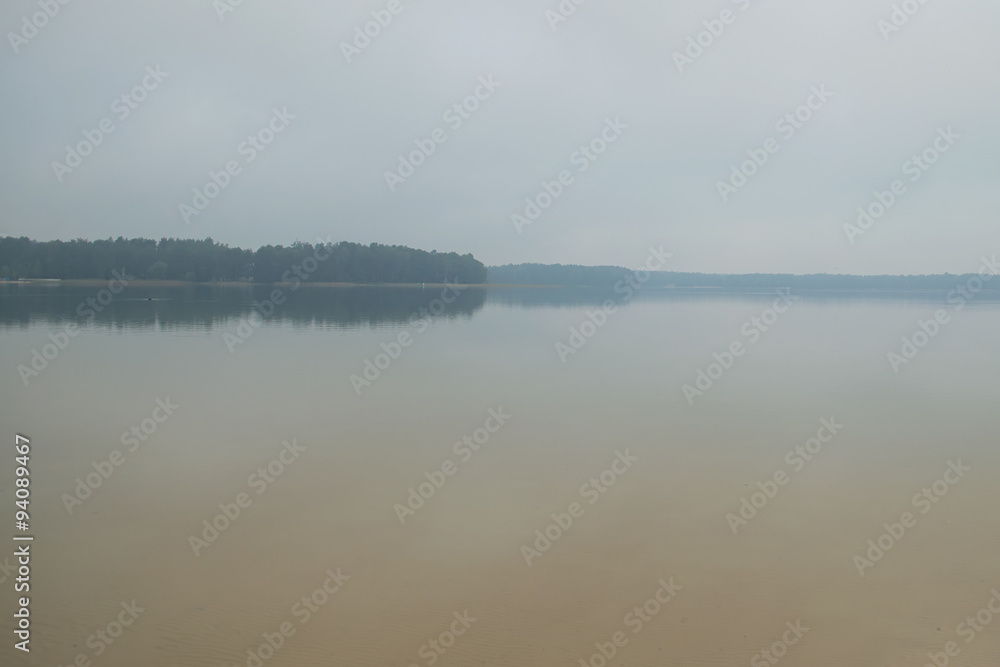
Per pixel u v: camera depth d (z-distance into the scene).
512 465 11.41
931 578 7.34
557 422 14.53
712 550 8.04
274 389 17.80
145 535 8.34
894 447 12.59
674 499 9.79
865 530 8.66
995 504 9.60
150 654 5.87
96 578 7.20
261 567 7.52
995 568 7.57
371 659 5.84
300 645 6.03
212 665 5.73
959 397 17.59
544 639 6.16
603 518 9.03
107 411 15.02
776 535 8.48
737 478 10.77
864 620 6.50
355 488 10.18
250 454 11.89
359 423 14.26
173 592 6.94
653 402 16.77
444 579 7.29
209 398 16.52
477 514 9.17
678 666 5.76
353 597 6.89
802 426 14.26
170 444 12.48
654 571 7.49
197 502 9.52
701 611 6.66
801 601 6.85
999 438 13.28
